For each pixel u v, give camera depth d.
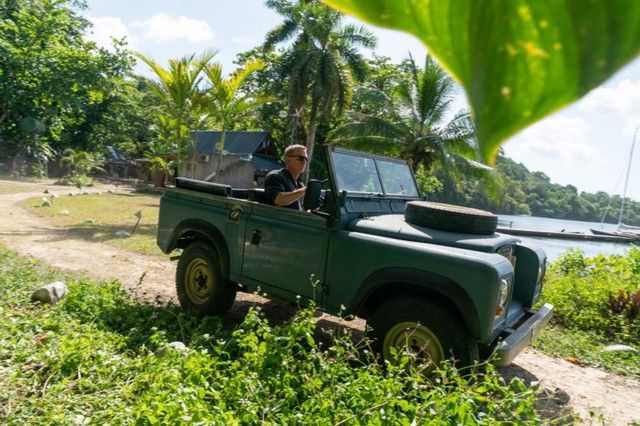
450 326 3.64
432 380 3.64
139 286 6.41
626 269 9.40
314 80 24.20
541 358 5.56
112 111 44.97
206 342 4.43
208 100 17.20
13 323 4.55
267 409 2.96
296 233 4.49
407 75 22.00
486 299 3.50
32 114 29.75
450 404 2.75
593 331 6.80
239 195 5.80
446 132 19.98
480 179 19.53
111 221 14.60
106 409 3.03
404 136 20.33
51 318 4.82
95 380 3.54
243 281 4.91
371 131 20.17
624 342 6.53
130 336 4.59
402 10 0.25
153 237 11.80
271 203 4.83
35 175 35.66
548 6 0.22
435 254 3.73
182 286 5.58
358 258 4.09
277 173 5.01
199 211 5.41
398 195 5.28
